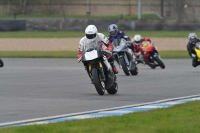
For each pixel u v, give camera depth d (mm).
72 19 174000
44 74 75125
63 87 57906
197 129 30062
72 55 115438
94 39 50312
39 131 29062
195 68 87688
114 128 30141
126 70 72500
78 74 75312
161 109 39125
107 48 51094
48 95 50312
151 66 86750
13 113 38688
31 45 135625
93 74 49406
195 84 61000
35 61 102562
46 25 173625
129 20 175875
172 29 180250
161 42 143750
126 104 44094
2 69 84000
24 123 33938
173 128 29922
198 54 75000
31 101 45750
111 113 38406
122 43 72625
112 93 51750
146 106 42531
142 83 62281
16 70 82188
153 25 179250
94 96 49719
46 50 126250
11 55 113688
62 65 93688
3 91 53656
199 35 162375
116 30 72375
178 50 128250
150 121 33031
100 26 173125
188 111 37688
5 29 170500
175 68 88062
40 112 39219
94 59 49219
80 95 50469
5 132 29094
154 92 52969
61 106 42594
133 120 33375
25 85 59906
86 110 40375
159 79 67375
